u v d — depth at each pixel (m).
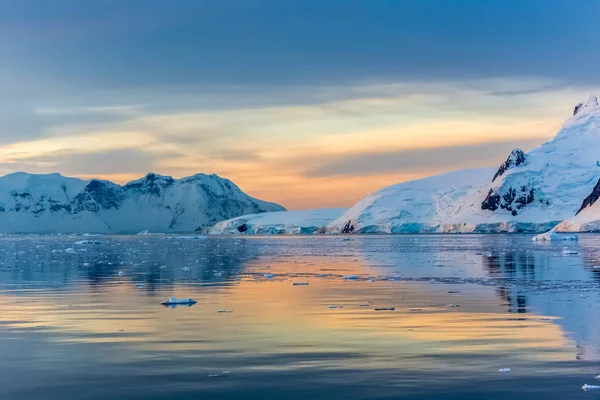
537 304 37.44
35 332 29.34
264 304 38.41
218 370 22.52
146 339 27.58
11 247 164.25
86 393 20.14
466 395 19.61
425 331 28.94
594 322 31.00
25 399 19.62
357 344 26.30
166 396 19.84
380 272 62.25
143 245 181.12
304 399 19.45
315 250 124.38
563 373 21.73
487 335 27.89
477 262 77.19
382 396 19.61
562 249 116.06
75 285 50.91
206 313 34.78
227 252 119.12
